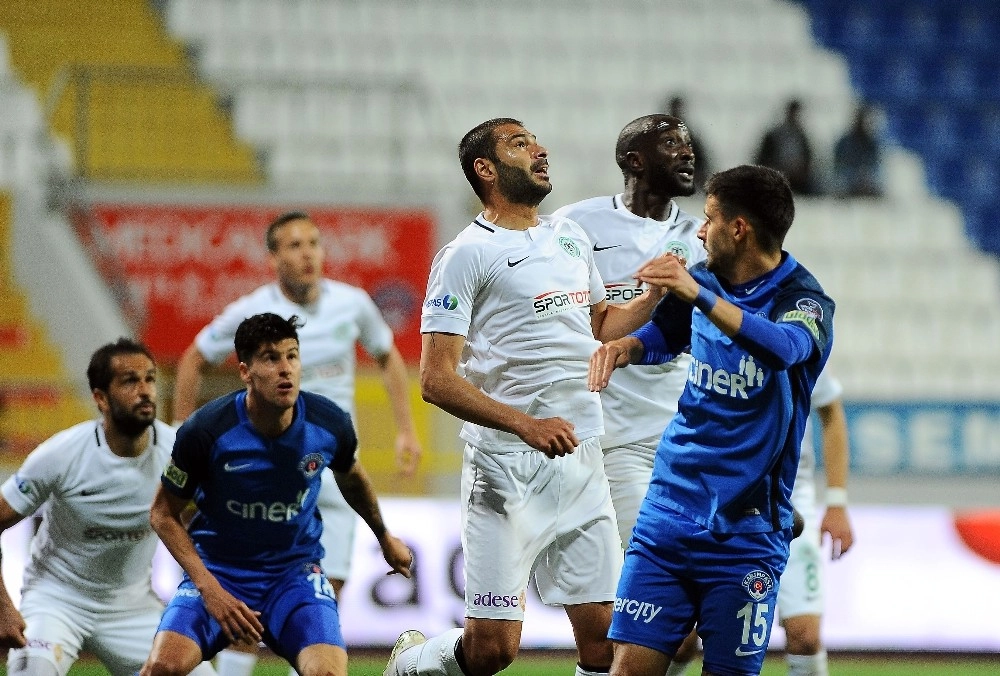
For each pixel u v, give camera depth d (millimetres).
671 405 21484
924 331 56562
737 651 16250
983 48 70312
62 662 20125
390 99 59188
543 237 19391
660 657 16625
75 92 56188
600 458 19688
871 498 44562
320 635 17906
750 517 16234
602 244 21891
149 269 46562
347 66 61969
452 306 18641
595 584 19188
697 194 53219
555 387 19109
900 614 37031
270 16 63031
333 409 18172
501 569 19016
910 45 69375
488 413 17891
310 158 56438
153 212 46750
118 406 19812
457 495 42812
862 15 70375
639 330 17125
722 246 16219
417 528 35594
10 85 55844
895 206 61062
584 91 63500
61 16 60031
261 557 18344
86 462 20156
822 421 24609
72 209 46750
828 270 57938
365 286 46719
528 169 19141
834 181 58844
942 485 44969
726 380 16156
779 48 68125
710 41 67812
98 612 20859
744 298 16109
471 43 64438
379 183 55062
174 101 56781
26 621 20344
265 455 17672
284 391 17250
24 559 32906
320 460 18000
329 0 64312
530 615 35156
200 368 27188
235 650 24328
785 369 15469
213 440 17531
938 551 37406
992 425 45250
